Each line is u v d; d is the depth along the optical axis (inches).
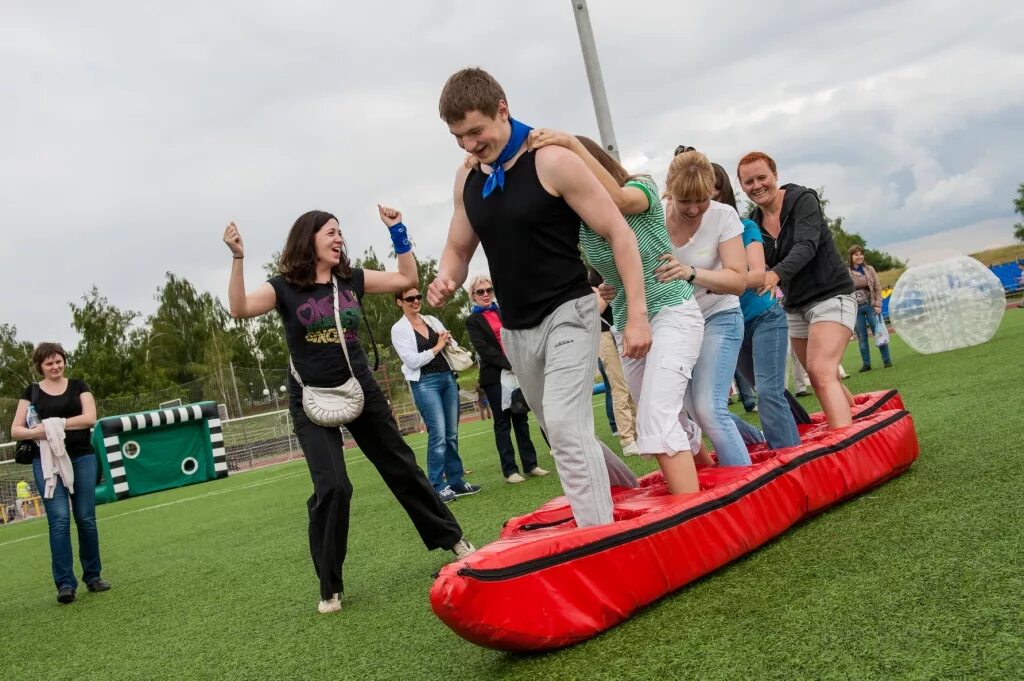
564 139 132.9
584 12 372.2
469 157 144.0
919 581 112.3
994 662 86.0
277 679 133.0
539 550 116.3
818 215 201.0
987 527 129.9
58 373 252.7
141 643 175.3
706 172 167.0
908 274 539.8
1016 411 233.0
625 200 147.7
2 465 922.1
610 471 178.9
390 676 123.3
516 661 116.3
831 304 200.7
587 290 135.6
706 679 95.7
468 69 129.8
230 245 166.6
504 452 315.3
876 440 171.3
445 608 107.0
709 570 132.0
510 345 140.6
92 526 249.8
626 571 121.6
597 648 113.6
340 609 169.5
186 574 250.4
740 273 171.2
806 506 152.6
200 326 2746.1
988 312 511.5
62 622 211.5
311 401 171.2
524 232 131.7
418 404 296.7
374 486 399.9
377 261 2063.2
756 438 207.5
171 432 724.7
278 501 429.7
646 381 156.3
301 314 171.9
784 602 115.1
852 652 94.7
